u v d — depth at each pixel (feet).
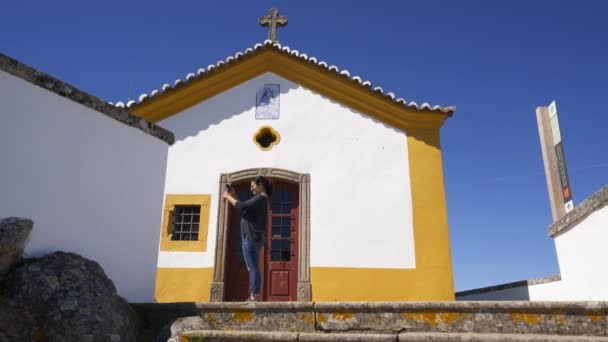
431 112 25.64
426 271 23.22
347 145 25.80
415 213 24.31
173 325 11.73
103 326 10.28
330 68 26.40
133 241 14.25
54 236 11.94
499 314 11.53
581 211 15.05
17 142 11.52
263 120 26.45
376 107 26.43
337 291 23.12
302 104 26.78
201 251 23.86
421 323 11.73
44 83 12.41
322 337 10.96
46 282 10.36
